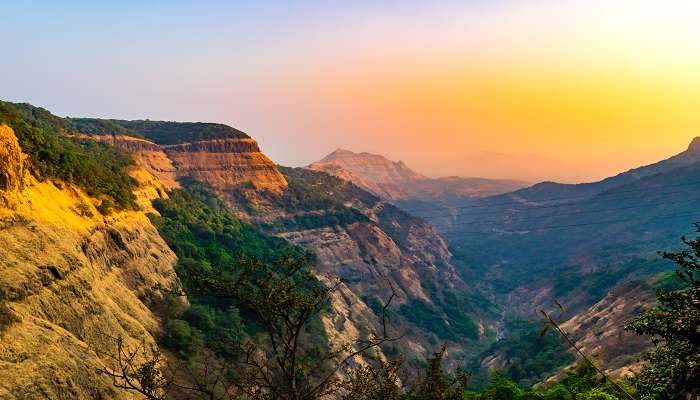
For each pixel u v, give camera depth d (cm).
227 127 18512
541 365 8681
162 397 1475
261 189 16988
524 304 18912
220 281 1526
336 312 9575
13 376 2584
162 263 6494
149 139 16988
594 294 15125
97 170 6775
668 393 1800
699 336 1773
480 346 14550
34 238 3762
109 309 4319
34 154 4878
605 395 3388
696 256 1942
